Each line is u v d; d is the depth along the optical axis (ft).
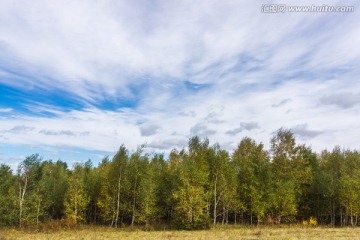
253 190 162.40
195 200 144.77
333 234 110.22
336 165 196.24
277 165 182.09
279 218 167.43
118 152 167.02
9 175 182.29
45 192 170.60
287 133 183.01
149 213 154.92
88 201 167.22
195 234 116.98
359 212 165.07
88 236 113.19
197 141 169.48
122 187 165.37
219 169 161.79
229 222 190.49
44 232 135.13
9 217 151.12
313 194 188.65
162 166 189.57
